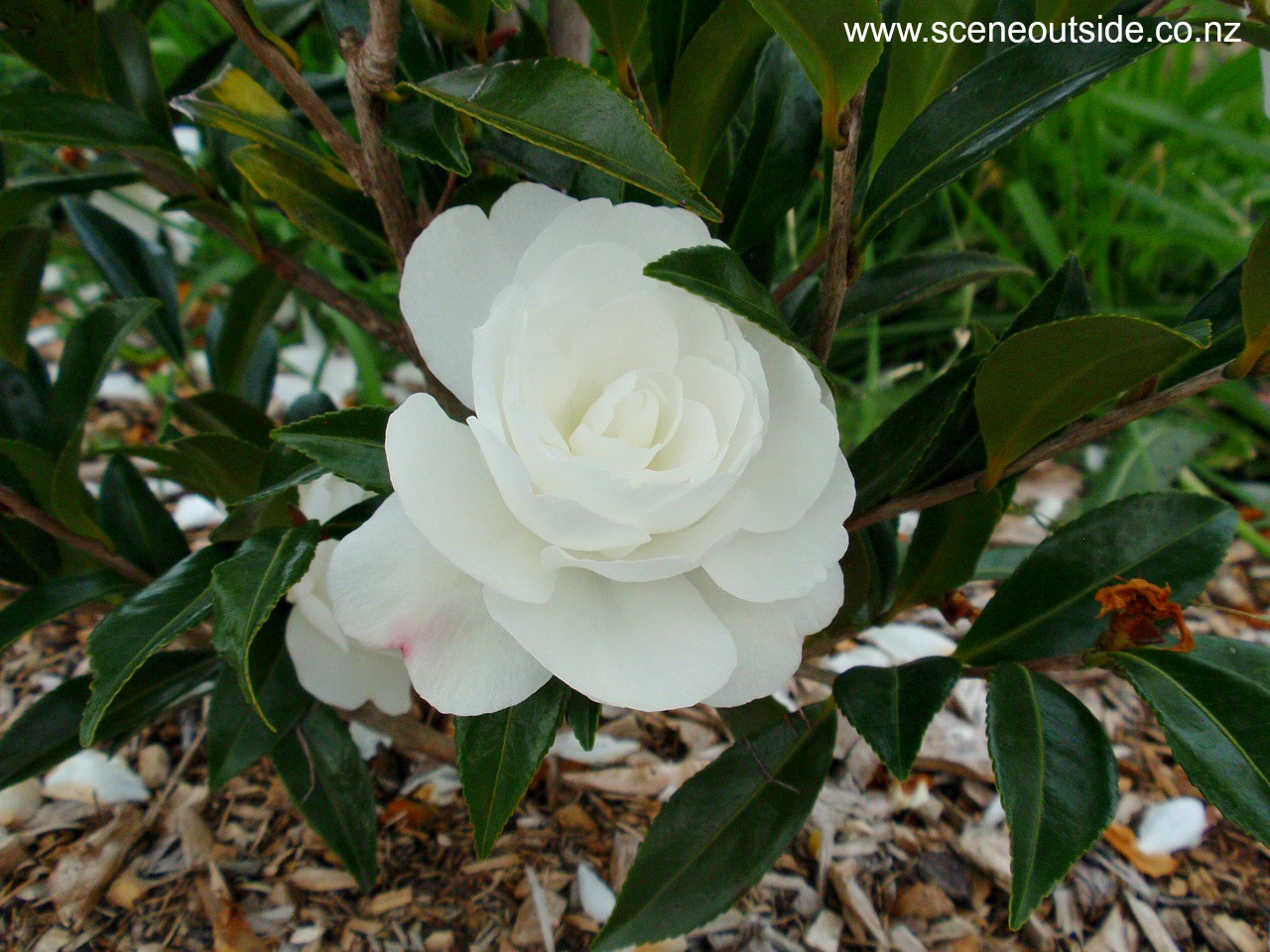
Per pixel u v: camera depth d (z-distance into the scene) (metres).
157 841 0.29
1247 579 0.43
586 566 0.14
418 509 0.15
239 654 0.16
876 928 0.27
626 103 0.16
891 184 0.19
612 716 0.33
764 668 0.17
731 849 0.21
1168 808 0.31
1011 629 0.22
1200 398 0.48
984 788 0.31
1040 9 0.19
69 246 0.52
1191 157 0.58
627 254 0.16
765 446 0.17
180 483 0.30
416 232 0.21
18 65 0.49
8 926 0.26
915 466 0.21
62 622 0.37
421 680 0.16
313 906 0.27
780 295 0.23
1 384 0.26
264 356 0.37
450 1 0.19
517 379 0.15
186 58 0.55
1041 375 0.19
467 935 0.26
